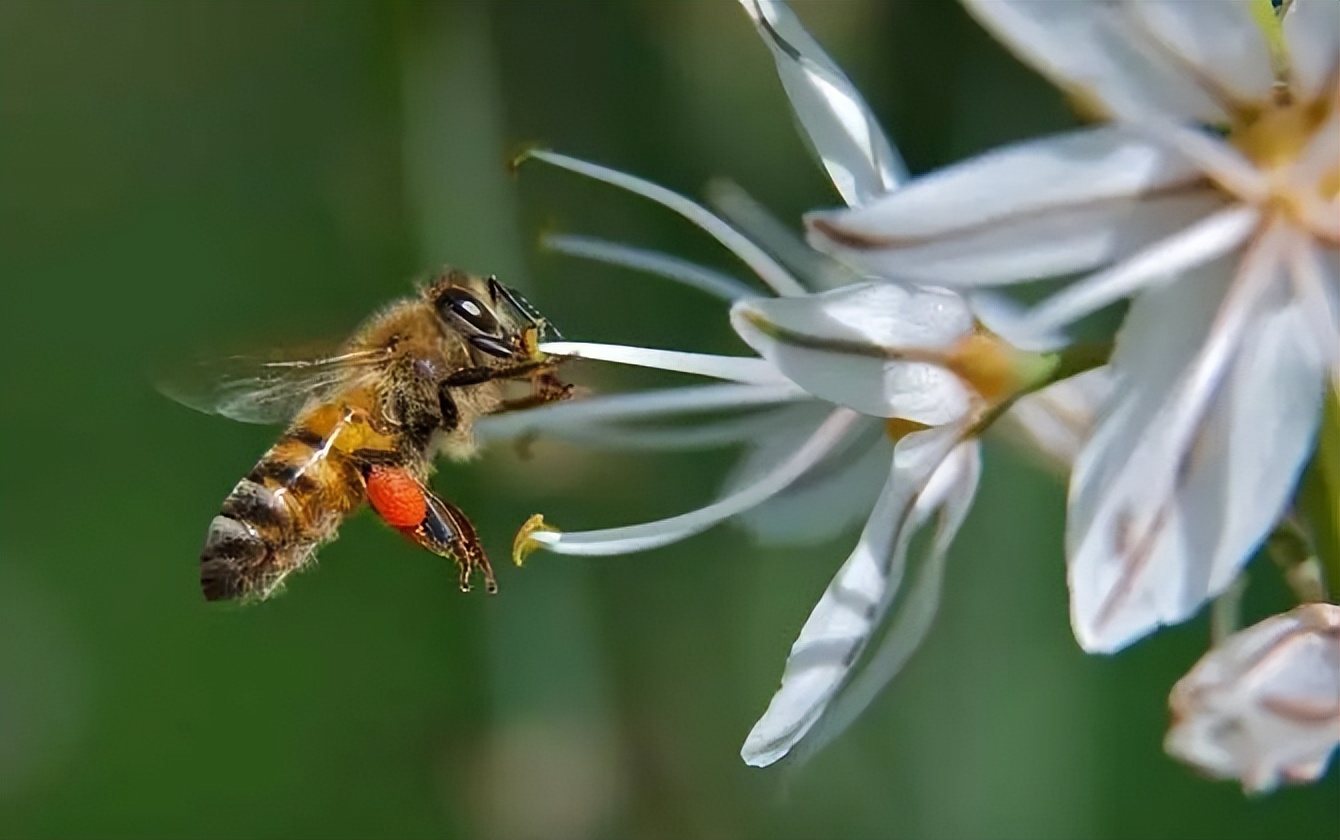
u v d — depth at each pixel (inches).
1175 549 4.9
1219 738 4.9
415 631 7.2
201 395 5.6
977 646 6.5
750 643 6.7
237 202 7.9
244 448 7.7
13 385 8.0
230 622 7.4
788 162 7.1
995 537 6.5
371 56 7.0
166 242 8.2
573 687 6.8
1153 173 4.9
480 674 7.0
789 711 5.1
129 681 7.4
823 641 5.1
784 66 5.2
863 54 7.1
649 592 6.8
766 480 5.4
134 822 7.3
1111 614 4.9
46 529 7.7
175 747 7.3
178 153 8.2
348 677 7.2
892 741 6.5
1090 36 4.9
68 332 8.1
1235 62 4.9
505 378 5.6
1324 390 5.0
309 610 7.3
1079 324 6.3
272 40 7.9
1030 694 6.5
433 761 7.1
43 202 8.3
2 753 7.3
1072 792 6.5
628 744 6.8
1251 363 4.9
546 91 6.9
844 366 5.1
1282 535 5.1
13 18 8.5
